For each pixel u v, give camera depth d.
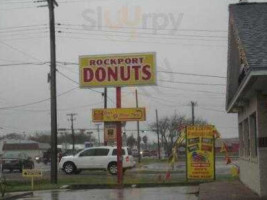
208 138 26.66
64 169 39.09
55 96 30.17
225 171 38.88
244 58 14.41
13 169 46.38
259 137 17.77
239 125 25.75
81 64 27.31
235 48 19.58
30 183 29.44
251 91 18.22
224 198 17.78
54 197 21.50
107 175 37.28
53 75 30.25
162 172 39.59
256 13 17.34
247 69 13.95
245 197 17.95
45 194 23.11
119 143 26.39
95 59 27.17
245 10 17.80
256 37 15.33
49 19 30.47
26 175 26.19
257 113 17.77
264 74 13.65
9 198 21.36
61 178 33.44
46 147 122.31
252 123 20.28
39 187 26.50
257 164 18.50
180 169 43.41
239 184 23.58
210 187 22.25
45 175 38.62
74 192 23.70
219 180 27.27
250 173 20.97
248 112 20.88
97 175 37.47
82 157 38.91
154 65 26.89
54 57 30.34
